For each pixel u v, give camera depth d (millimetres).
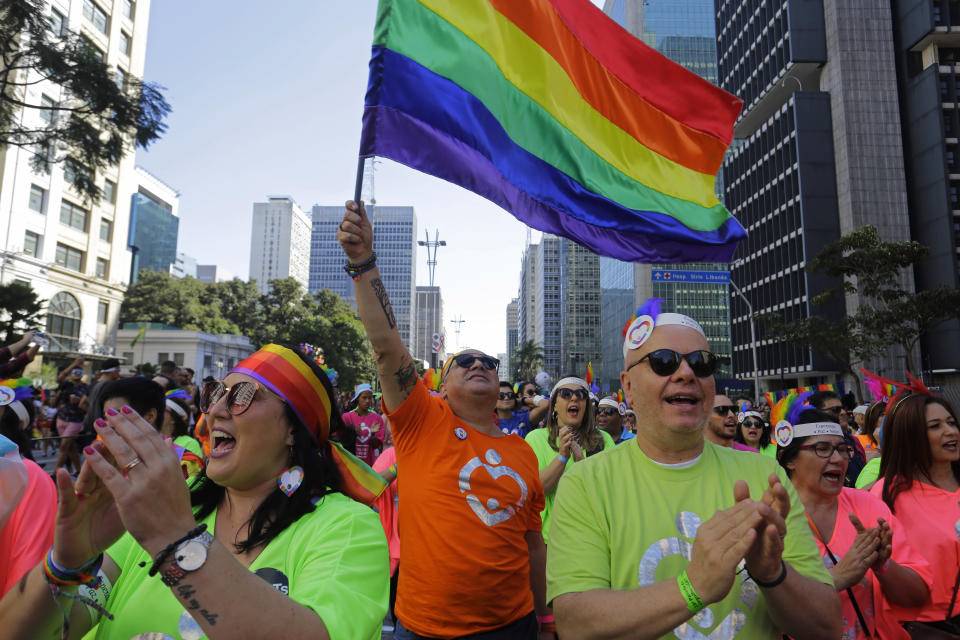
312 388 1943
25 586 1488
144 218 104188
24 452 3201
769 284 56688
